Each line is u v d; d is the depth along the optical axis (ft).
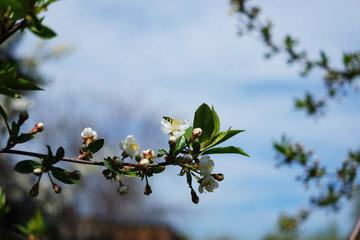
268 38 18.44
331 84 17.85
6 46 27.43
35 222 10.74
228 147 6.16
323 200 16.55
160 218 80.02
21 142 5.63
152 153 6.09
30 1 4.79
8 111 20.17
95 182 67.15
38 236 10.76
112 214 72.95
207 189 6.16
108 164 5.73
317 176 15.83
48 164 5.54
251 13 18.51
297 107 18.33
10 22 5.12
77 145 64.18
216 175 6.21
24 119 5.72
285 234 18.42
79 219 66.18
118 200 72.18
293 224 17.87
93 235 71.15
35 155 5.50
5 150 5.45
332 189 16.06
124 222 76.07
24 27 6.10
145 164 5.82
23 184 36.35
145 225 79.00
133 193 73.26
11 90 4.75
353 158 15.98
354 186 15.98
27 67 29.19
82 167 45.06
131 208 74.38
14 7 4.77
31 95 27.22
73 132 64.95
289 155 15.79
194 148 6.07
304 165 15.85
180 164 6.05
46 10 4.97
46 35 6.23
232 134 6.24
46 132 60.64
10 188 34.99
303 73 18.19
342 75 17.51
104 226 72.79
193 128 6.19
